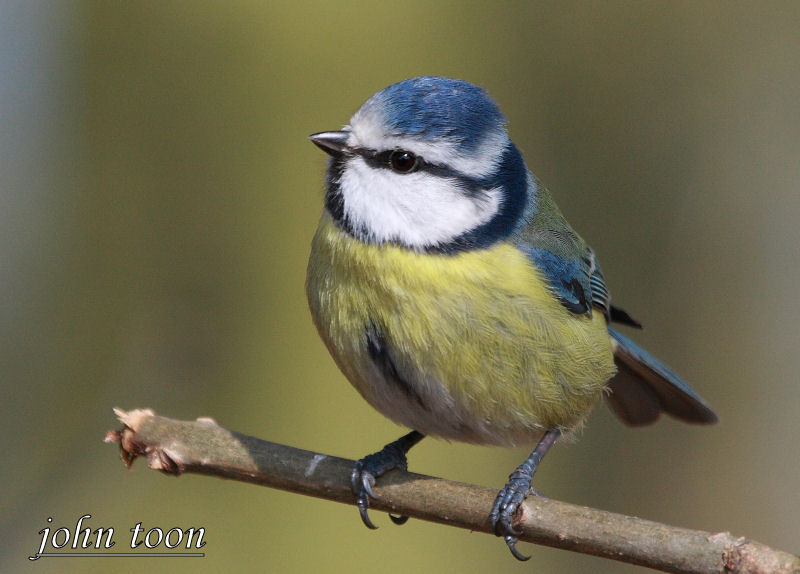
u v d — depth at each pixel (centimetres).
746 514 1382
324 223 703
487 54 1400
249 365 1171
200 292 1209
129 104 1260
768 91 1491
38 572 959
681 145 1481
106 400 1036
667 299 1461
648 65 1485
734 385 1448
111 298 1218
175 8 1266
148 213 1242
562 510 591
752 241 1466
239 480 653
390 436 1164
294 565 1090
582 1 1465
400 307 656
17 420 1166
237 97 1255
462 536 1163
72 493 979
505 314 662
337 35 1282
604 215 1463
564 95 1461
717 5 1498
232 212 1230
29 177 1262
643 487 1403
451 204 669
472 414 684
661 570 552
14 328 1205
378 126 668
